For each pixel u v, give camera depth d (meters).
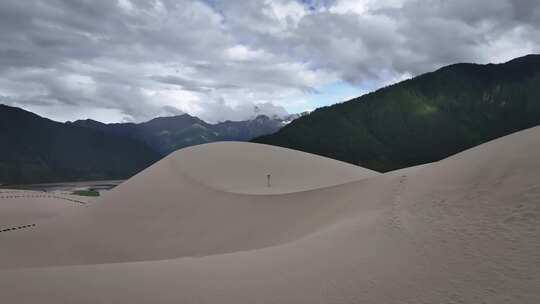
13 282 11.80
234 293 10.49
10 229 40.91
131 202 40.03
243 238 27.00
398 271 10.07
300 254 13.74
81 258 31.69
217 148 52.34
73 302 10.14
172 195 39.25
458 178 15.48
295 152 56.53
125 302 10.16
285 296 9.91
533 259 8.82
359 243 13.13
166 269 13.60
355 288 9.63
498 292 8.06
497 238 10.30
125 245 32.50
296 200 29.59
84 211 42.41
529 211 10.95
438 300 8.32
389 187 21.30
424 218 13.66
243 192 35.62
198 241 29.25
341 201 25.58
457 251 10.30
